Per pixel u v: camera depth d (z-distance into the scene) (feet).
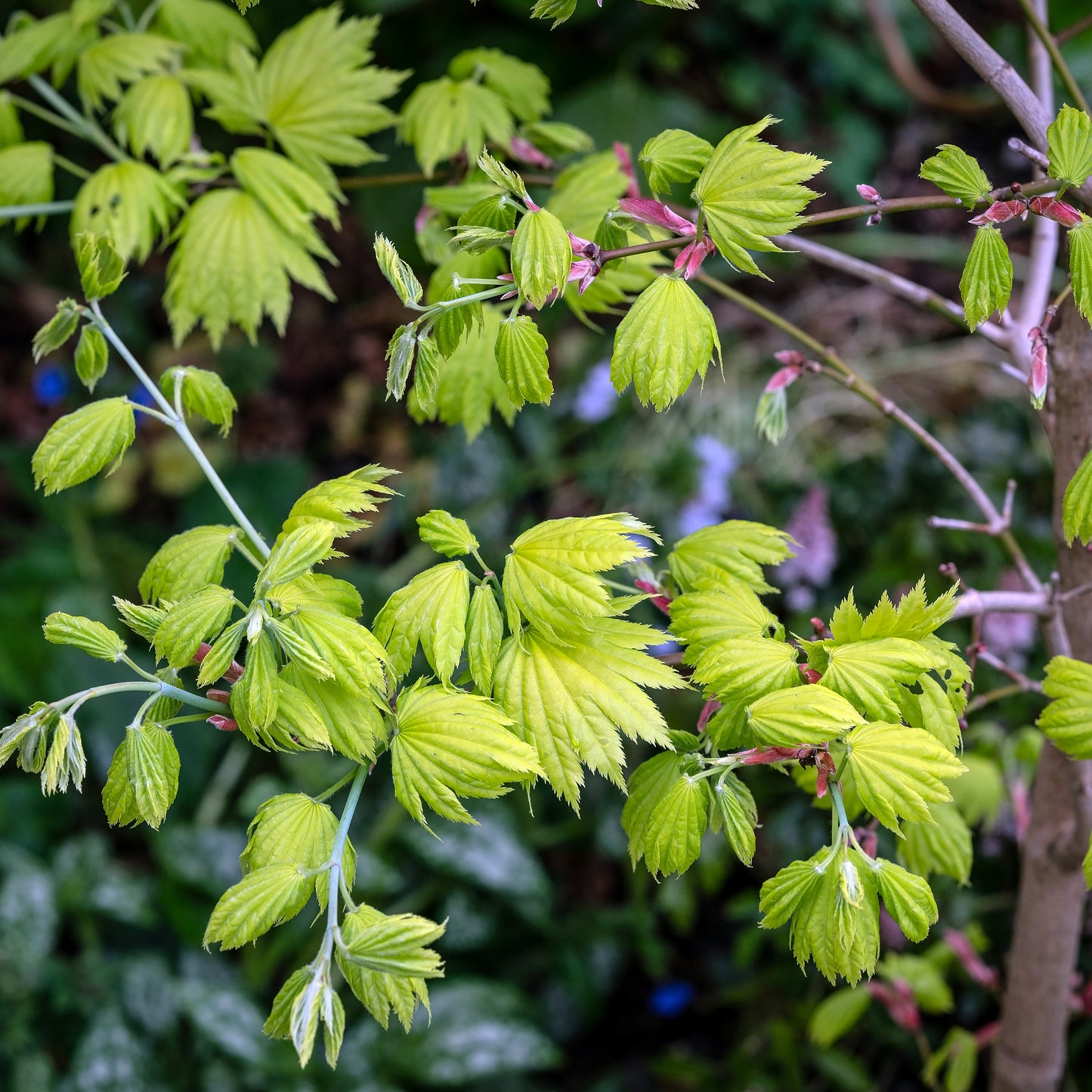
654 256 2.98
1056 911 3.14
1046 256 3.07
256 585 2.44
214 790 5.85
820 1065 4.62
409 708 2.47
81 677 6.05
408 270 2.48
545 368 2.50
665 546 5.80
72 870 5.51
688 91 7.59
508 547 6.32
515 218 2.58
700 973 5.61
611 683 2.51
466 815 2.44
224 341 7.49
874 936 2.41
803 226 2.48
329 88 3.18
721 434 6.15
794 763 2.52
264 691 2.41
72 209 3.14
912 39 7.77
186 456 7.25
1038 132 2.73
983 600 2.86
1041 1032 3.29
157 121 3.17
